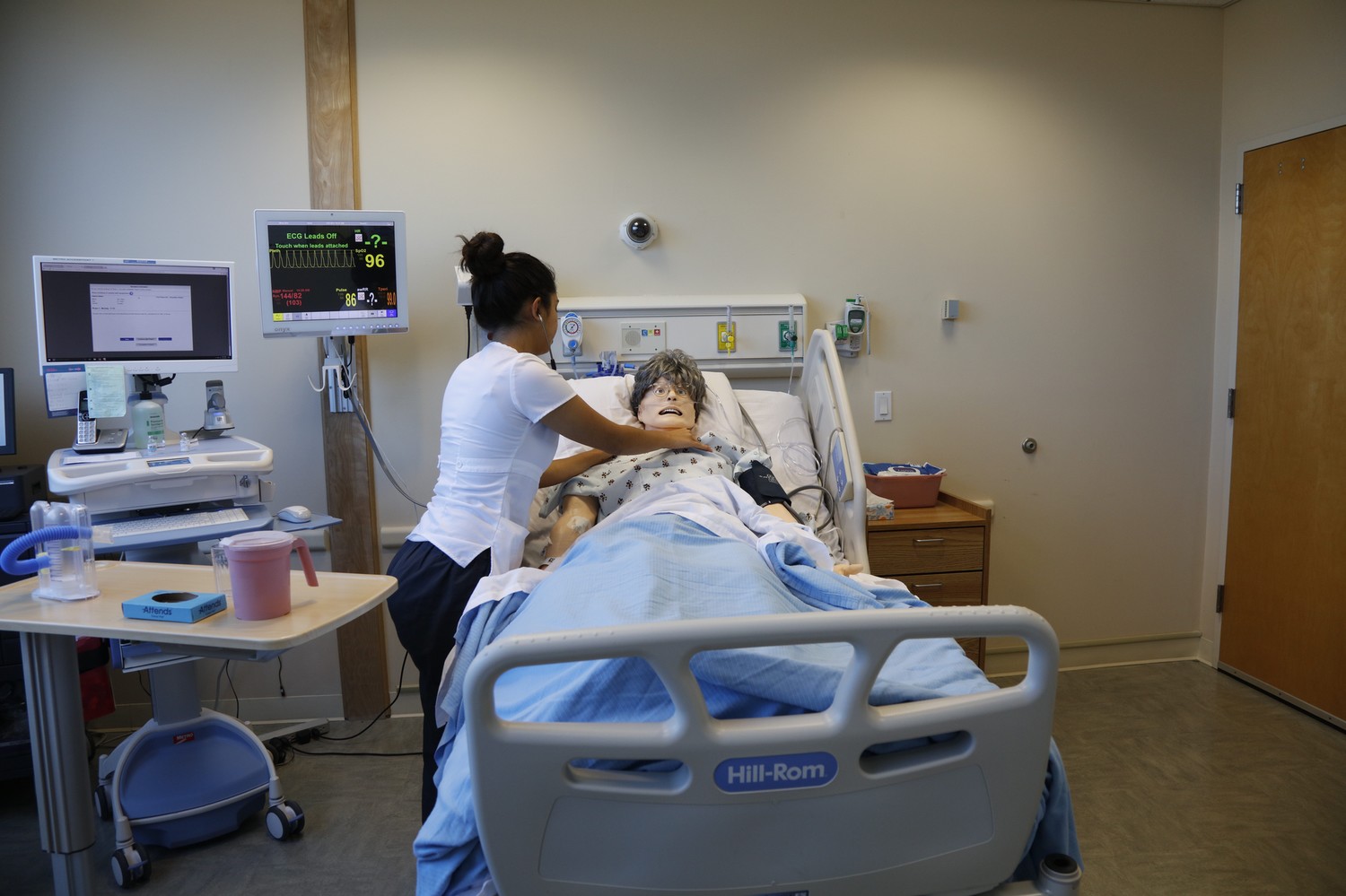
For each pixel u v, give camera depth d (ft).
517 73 9.21
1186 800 7.63
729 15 9.44
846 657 4.34
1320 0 9.00
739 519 6.37
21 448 8.99
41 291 7.14
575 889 3.52
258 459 7.29
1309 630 9.36
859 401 10.05
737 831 3.50
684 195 9.54
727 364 9.65
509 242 9.36
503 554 6.34
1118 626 10.85
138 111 8.80
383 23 9.01
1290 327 9.51
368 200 9.16
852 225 9.84
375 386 9.34
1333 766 8.20
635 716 3.83
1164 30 10.14
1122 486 10.65
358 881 6.70
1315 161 9.12
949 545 8.84
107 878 6.76
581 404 6.36
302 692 9.57
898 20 9.70
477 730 3.32
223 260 8.41
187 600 4.93
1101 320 10.39
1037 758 3.66
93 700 8.66
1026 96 9.98
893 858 3.64
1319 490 9.20
